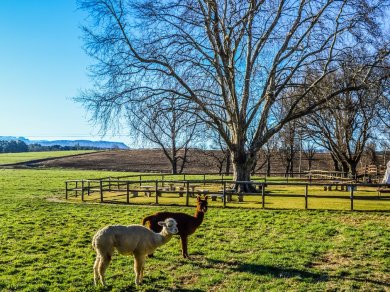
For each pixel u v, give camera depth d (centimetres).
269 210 1873
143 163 8475
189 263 1130
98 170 7106
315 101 2631
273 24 2484
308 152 6975
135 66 2377
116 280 991
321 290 940
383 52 2294
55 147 16538
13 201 2566
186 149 6838
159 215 1150
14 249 1270
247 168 2677
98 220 1748
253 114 2575
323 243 1305
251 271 1062
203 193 2055
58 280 990
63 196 2878
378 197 1805
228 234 1447
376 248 1244
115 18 2345
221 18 2517
